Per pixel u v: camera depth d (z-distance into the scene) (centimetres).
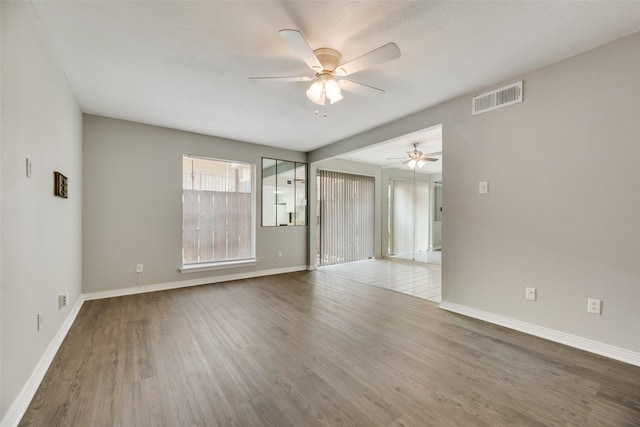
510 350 229
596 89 222
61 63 240
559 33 204
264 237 516
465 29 198
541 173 253
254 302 354
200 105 331
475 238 301
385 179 746
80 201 342
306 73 261
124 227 383
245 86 283
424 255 700
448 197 325
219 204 475
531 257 260
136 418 152
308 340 247
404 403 164
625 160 210
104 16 184
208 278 453
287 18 187
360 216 692
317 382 185
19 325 155
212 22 191
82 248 352
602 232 221
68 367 201
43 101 197
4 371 138
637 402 165
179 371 197
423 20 189
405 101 321
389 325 281
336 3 174
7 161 142
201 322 287
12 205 147
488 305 291
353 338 251
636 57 205
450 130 321
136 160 392
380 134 408
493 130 284
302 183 568
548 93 248
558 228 244
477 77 269
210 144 454
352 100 317
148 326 276
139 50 223
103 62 239
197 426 146
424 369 201
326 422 149
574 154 234
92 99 314
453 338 252
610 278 217
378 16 185
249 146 497
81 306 333
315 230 582
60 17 184
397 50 184
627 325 210
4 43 140
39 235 188
